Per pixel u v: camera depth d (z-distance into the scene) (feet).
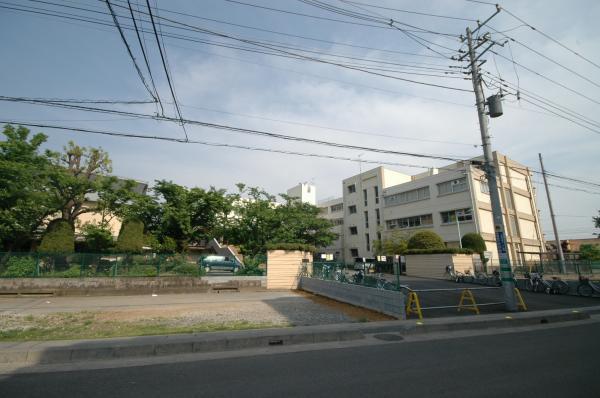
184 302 46.24
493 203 42.04
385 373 17.31
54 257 54.65
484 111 43.96
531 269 76.84
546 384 15.51
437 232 112.37
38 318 34.50
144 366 19.20
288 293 57.31
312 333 25.70
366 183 149.38
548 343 24.48
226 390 14.99
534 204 123.75
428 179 118.01
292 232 91.66
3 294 50.75
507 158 115.03
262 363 19.53
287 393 14.49
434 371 17.58
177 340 23.34
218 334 25.34
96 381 16.53
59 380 16.76
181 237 75.92
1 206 53.78
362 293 41.27
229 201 79.87
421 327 29.35
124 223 66.44
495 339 26.11
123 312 37.99
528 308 41.27
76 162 66.13
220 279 59.41
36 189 55.21
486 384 15.49
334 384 15.64
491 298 48.01
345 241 158.71
